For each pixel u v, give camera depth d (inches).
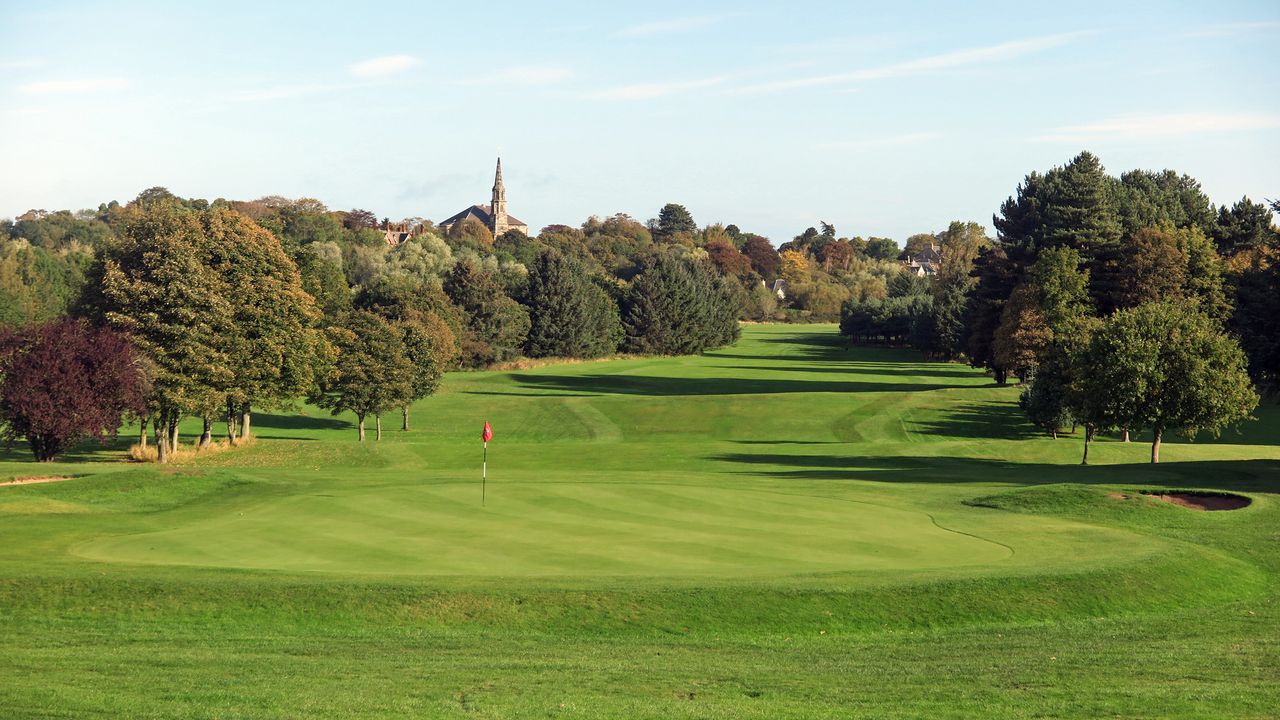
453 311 4781.0
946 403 3134.8
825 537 1096.8
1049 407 2615.7
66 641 699.4
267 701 552.1
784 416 3048.7
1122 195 4362.7
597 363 5546.3
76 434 2001.7
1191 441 2706.7
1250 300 2219.5
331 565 935.7
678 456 2306.8
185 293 2170.3
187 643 701.9
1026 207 4025.6
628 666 652.1
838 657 691.4
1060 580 878.4
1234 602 896.3
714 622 775.1
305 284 2974.9
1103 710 553.0
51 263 5718.5
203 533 1103.0
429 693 574.9
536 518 1202.6
